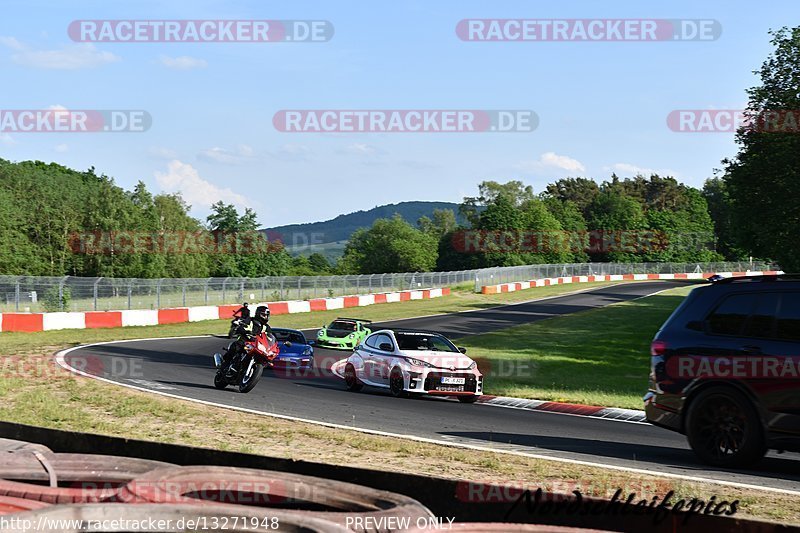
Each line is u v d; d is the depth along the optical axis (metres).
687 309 9.16
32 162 145.50
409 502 3.88
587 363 24.86
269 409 13.51
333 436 10.10
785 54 30.91
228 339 32.38
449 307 57.62
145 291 44.06
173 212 120.25
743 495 6.72
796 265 30.73
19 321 32.84
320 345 33.56
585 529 3.63
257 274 99.94
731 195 32.59
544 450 9.59
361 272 156.62
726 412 8.54
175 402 13.74
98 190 95.50
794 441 8.09
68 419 11.29
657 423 9.15
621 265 114.62
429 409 14.76
